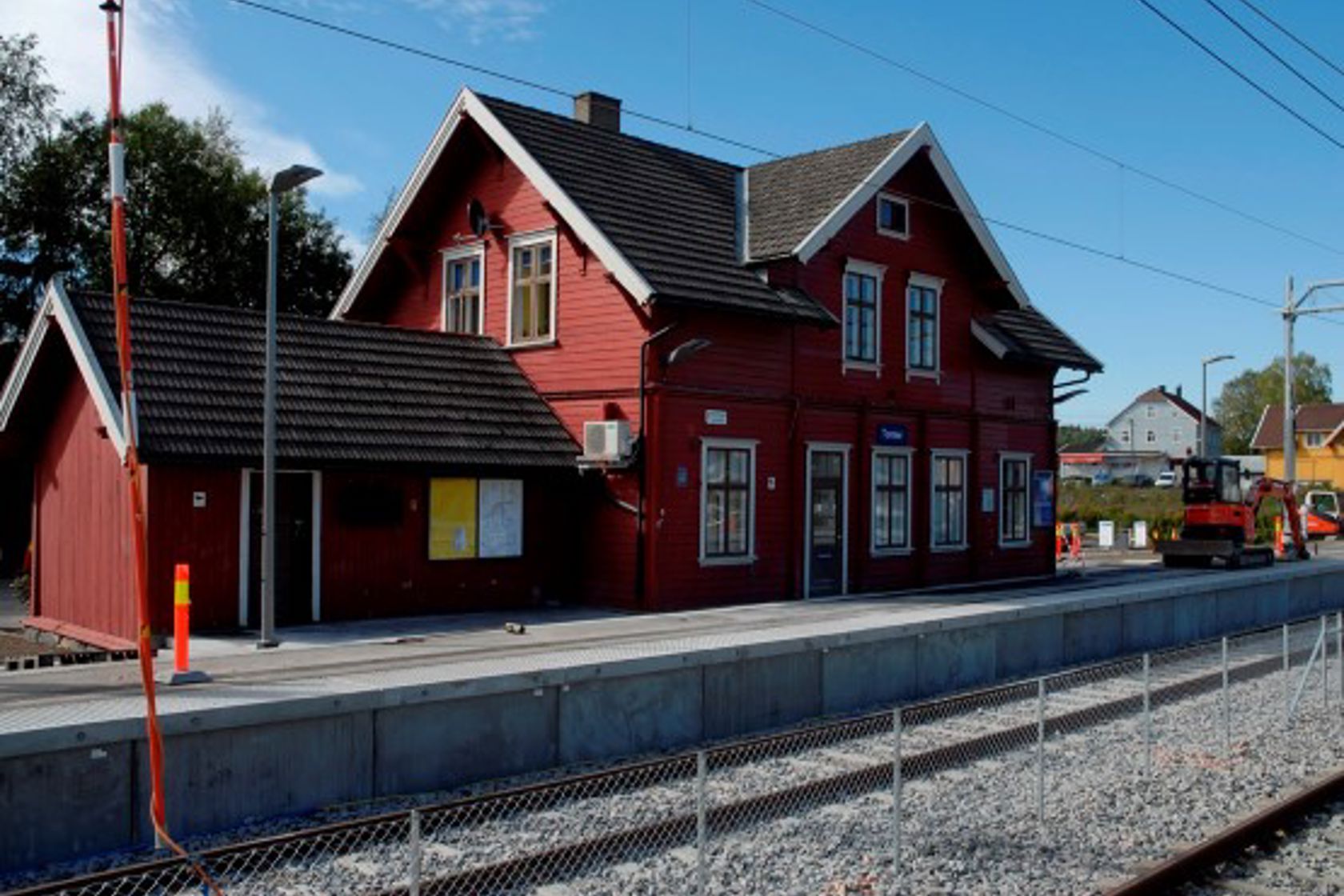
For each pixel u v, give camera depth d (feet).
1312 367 425.69
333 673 38.42
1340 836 31.50
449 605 62.95
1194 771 37.86
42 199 124.06
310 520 57.93
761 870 27.20
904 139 77.87
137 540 22.18
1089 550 149.48
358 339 65.00
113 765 29.35
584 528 68.08
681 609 65.77
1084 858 28.55
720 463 68.80
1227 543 105.19
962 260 86.94
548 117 74.18
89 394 57.06
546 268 71.36
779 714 45.98
